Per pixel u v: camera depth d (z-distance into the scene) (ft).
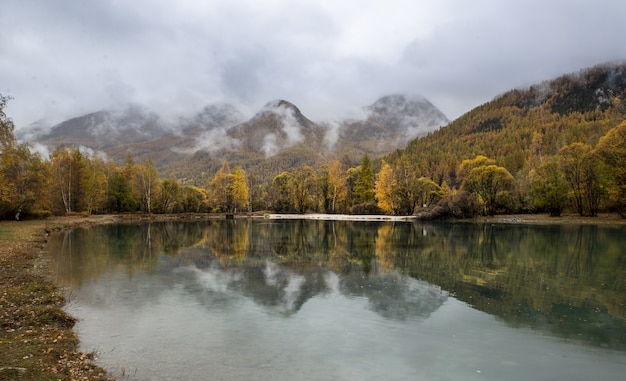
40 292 59.57
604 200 228.22
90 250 114.83
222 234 169.78
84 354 37.83
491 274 80.23
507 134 650.84
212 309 55.16
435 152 638.12
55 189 257.75
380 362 38.06
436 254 107.04
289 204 364.79
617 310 55.72
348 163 560.20
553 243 130.52
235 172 369.09
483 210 263.08
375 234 164.76
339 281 73.41
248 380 33.60
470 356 39.88
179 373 34.63
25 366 32.19
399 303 58.75
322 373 35.40
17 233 136.05
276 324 48.96
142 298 60.80
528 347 42.52
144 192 315.58
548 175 240.94
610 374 36.40
